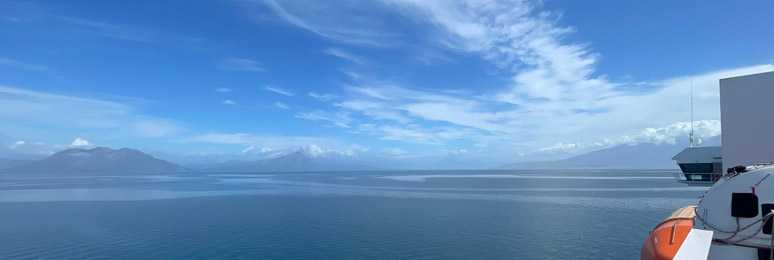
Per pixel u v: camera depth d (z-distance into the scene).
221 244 31.34
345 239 32.88
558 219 42.72
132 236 35.28
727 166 19.98
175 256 27.39
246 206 63.06
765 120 18.92
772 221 8.87
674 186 103.88
